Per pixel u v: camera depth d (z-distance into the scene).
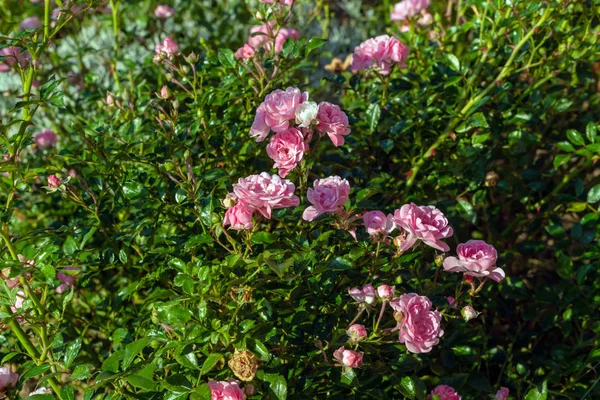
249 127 0.80
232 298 0.63
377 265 0.67
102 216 0.75
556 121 0.95
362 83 0.93
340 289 0.70
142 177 0.77
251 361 0.59
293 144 0.65
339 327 0.68
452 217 0.87
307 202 0.71
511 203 0.93
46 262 0.72
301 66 0.92
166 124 0.78
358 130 0.86
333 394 0.68
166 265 0.72
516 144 0.86
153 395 0.62
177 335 0.62
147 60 0.98
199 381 0.61
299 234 0.69
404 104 0.85
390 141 0.81
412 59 0.95
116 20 1.03
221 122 0.78
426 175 0.86
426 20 0.95
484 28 0.91
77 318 0.81
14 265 0.64
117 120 0.88
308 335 0.67
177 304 0.62
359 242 0.67
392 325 0.67
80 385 0.82
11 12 1.39
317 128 0.66
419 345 0.60
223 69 0.88
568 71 0.91
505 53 0.87
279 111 0.64
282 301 0.68
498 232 0.92
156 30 1.15
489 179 0.85
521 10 0.85
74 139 1.05
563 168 0.94
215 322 0.62
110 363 0.60
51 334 0.68
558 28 0.88
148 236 0.76
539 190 0.86
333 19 1.42
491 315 0.89
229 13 1.21
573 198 0.81
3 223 0.66
